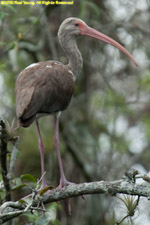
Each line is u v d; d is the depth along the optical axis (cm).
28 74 983
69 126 1549
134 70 1756
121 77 1770
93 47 1652
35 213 816
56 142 1012
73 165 1562
